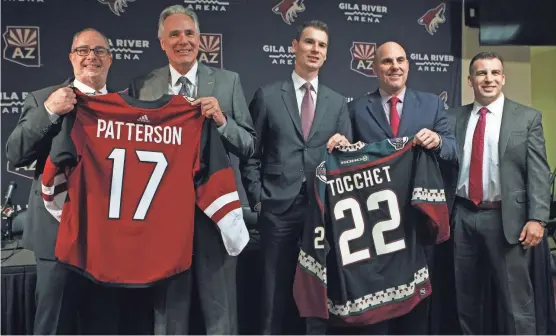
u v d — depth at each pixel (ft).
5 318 6.41
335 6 9.76
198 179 5.93
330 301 6.52
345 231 6.48
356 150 6.50
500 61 7.07
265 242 6.70
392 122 6.95
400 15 10.02
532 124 6.93
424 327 7.07
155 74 6.73
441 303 7.59
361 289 6.48
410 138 6.54
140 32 9.17
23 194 8.89
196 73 6.66
